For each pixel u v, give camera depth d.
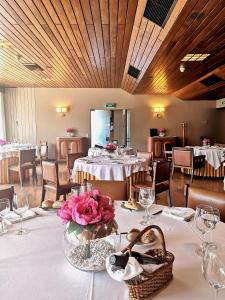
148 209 1.71
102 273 1.01
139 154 4.95
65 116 9.74
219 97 9.36
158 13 3.20
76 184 3.78
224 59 4.87
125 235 1.32
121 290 0.90
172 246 1.23
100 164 3.88
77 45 4.60
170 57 4.65
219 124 9.97
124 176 3.81
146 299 0.84
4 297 0.87
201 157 6.20
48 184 3.86
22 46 4.65
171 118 9.90
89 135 9.80
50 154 9.78
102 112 9.70
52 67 6.26
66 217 1.01
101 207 1.01
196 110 9.91
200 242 1.27
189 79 6.77
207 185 5.83
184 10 2.89
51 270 1.03
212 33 3.55
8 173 5.97
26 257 1.13
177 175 6.90
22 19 3.53
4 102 9.59
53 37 4.20
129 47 4.70
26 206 1.62
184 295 0.88
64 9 3.27
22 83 8.62
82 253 1.09
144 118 9.84
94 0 3.05
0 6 3.16
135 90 8.73
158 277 0.88
